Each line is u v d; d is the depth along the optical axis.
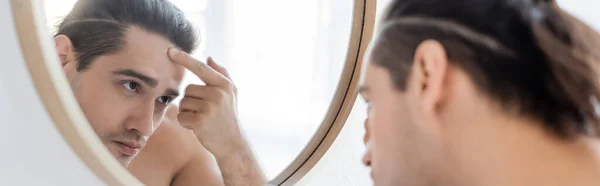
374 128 0.71
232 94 0.73
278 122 0.78
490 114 0.62
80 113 0.60
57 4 0.58
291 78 0.78
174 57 0.67
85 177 0.63
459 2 0.65
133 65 0.64
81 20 0.59
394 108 0.68
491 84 0.62
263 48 0.75
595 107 0.63
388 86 0.69
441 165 0.65
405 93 0.67
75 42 0.59
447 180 0.65
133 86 0.64
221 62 0.72
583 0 0.96
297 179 0.79
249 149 0.76
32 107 0.60
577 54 0.63
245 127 0.75
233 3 0.72
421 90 0.66
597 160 0.61
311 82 0.79
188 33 0.68
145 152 0.67
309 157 0.81
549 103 0.62
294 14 0.77
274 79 0.77
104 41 0.61
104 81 0.62
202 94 0.71
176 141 0.69
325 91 0.81
